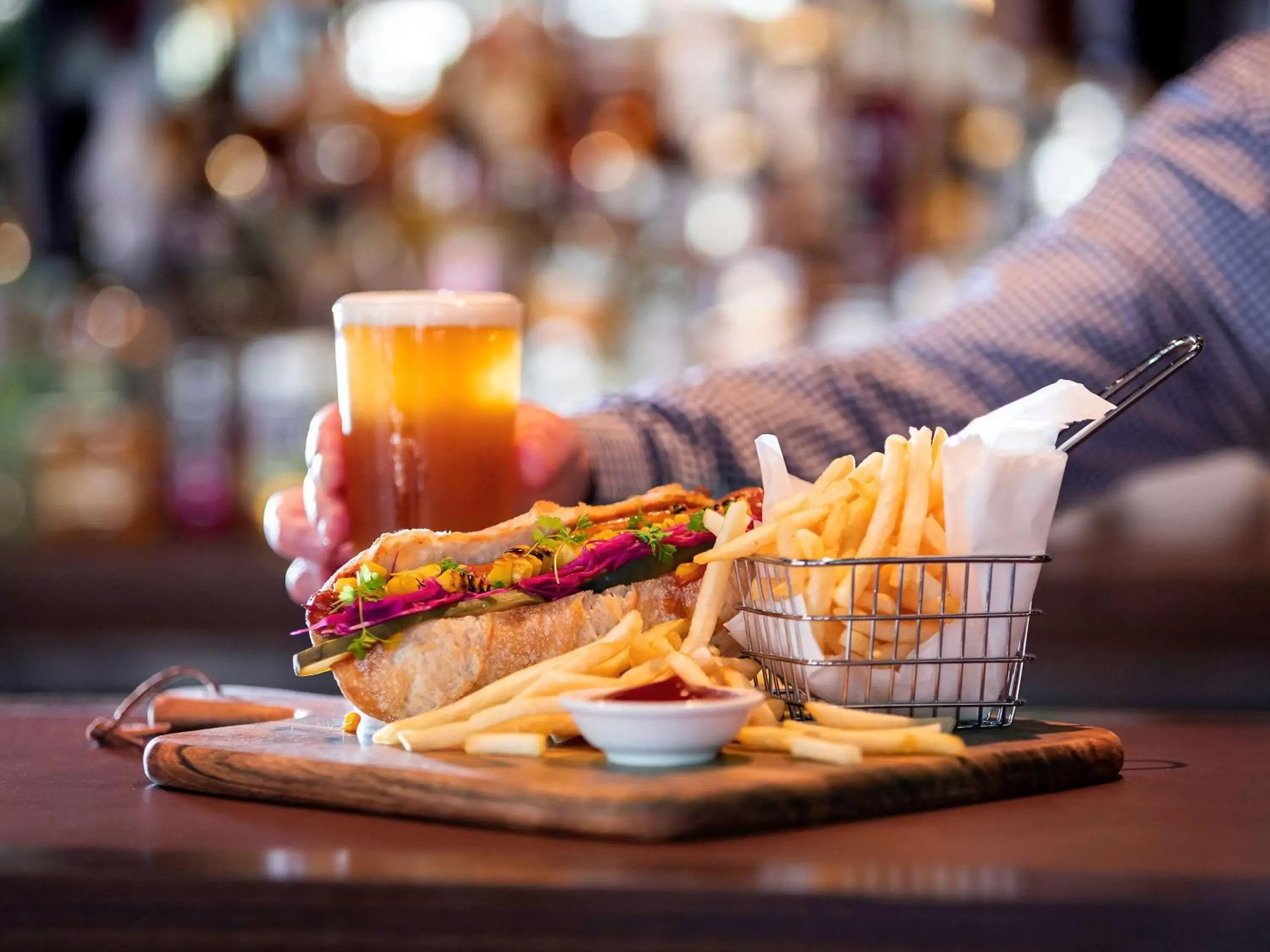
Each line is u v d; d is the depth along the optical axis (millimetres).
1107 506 4090
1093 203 2186
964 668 1319
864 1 4363
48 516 4016
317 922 958
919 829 1110
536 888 940
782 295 4441
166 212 4242
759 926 925
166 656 3838
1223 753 1489
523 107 4418
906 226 4438
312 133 4297
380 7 4332
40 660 3850
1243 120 2107
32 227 4191
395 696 1333
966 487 1308
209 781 1271
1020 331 2092
